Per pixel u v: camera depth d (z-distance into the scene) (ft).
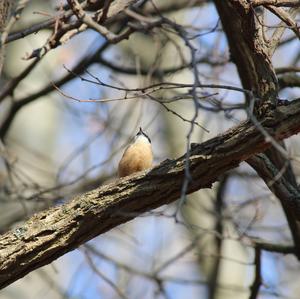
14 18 27.78
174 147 51.57
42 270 42.45
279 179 27.66
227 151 22.24
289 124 22.18
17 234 22.91
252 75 26.27
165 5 42.93
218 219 39.29
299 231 32.76
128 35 28.55
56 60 50.75
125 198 22.79
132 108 43.45
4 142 41.32
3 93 37.37
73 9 27.84
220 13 30.81
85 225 22.98
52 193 38.65
